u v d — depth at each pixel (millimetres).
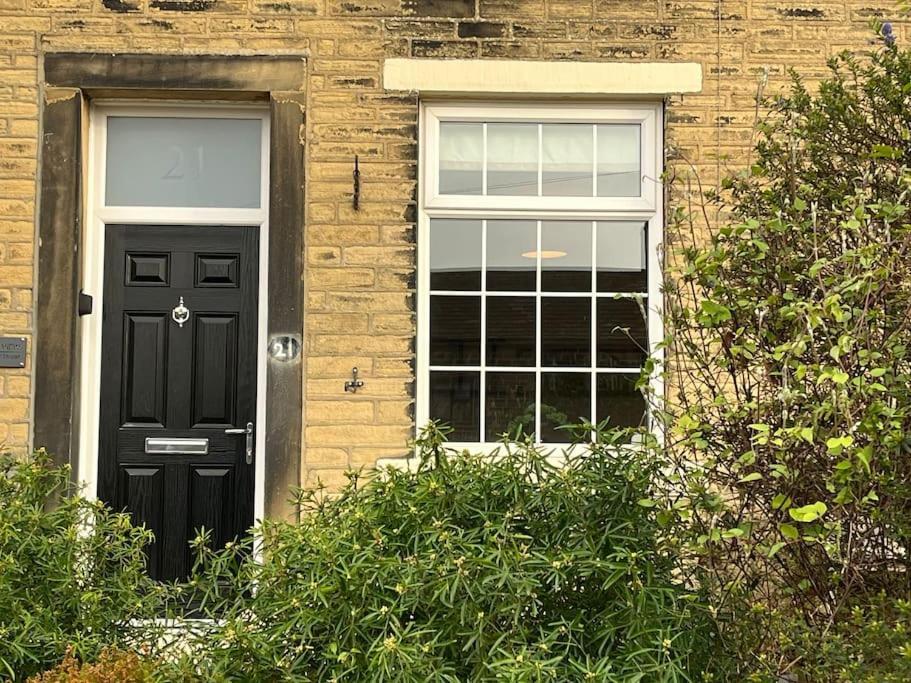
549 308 5074
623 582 2961
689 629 2955
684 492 3080
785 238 3180
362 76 4957
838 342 2721
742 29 4992
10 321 4836
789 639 2885
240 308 5129
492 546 2971
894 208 2961
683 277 3236
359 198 4922
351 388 4871
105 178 5137
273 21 4961
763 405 2914
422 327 5008
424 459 3287
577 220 5098
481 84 4961
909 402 2824
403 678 2670
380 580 2893
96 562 3348
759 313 2996
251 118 5172
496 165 5113
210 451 5082
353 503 3242
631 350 5047
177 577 5012
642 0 4992
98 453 5047
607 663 2799
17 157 4887
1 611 3031
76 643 3002
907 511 3025
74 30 4922
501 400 5035
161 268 5125
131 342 5102
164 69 4930
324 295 4902
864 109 3586
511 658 2670
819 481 2918
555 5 4992
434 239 5086
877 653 2785
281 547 3141
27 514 3277
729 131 4961
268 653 2877
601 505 3131
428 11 4977
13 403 4809
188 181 5156
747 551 3078
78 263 4914
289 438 4852
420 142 5043
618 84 4965
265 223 5125
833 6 5000
